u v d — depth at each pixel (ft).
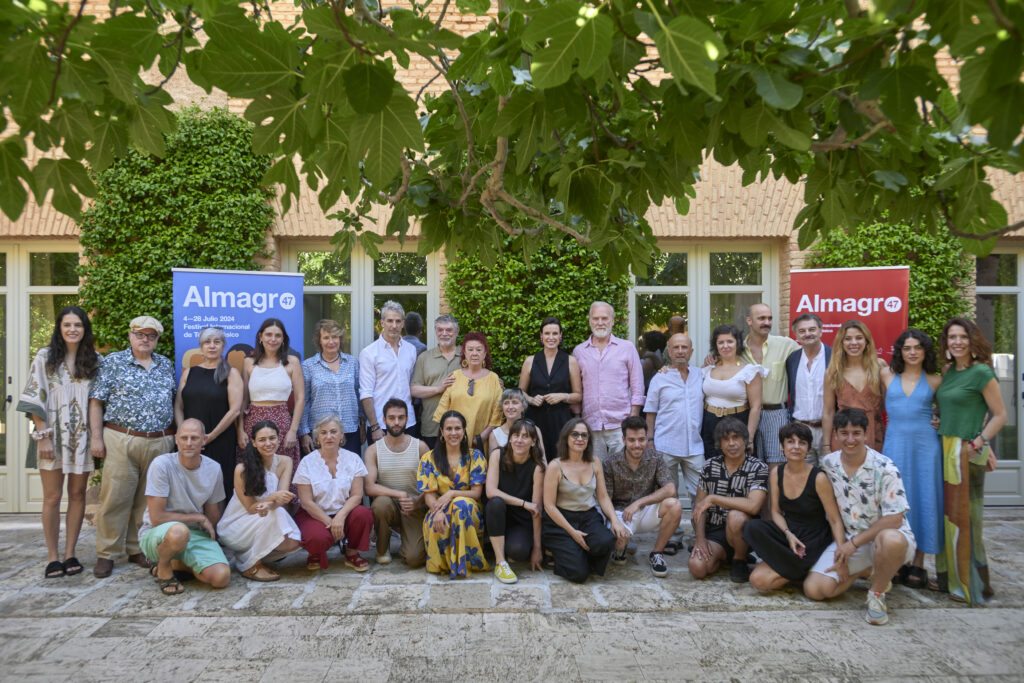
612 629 12.02
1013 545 17.58
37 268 21.30
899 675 10.31
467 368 17.89
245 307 18.20
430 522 15.06
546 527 15.21
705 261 22.09
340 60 4.26
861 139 5.75
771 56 4.96
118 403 15.14
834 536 13.52
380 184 4.63
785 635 11.80
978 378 13.56
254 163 20.38
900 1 3.93
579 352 17.99
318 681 10.04
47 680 10.08
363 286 21.75
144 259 19.63
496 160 7.04
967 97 4.15
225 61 4.33
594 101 6.02
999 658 10.90
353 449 17.87
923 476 14.08
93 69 4.83
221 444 16.37
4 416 21.17
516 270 20.16
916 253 20.56
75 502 15.19
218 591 13.98
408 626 12.12
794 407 16.83
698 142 5.17
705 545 14.88
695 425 17.25
